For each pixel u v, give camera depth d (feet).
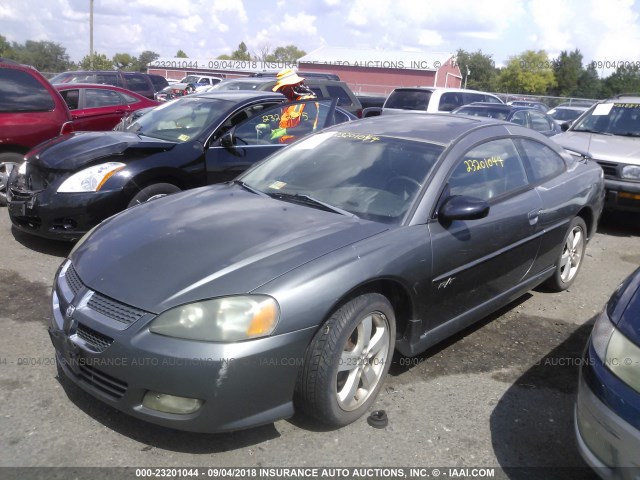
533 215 13.41
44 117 23.86
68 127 24.59
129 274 9.27
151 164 17.71
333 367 9.14
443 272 10.98
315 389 9.13
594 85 176.86
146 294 8.80
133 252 9.80
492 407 10.71
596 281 17.94
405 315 10.74
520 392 11.26
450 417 10.33
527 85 180.04
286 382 8.80
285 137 21.39
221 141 19.35
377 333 10.21
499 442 9.71
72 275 10.07
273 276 8.87
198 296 8.58
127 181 17.21
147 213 11.64
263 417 8.78
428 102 44.14
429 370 11.91
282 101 21.90
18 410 9.87
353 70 147.74
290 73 22.90
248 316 8.44
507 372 12.01
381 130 13.58
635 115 26.50
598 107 27.76
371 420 10.08
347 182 12.04
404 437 9.70
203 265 9.18
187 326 8.38
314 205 11.57
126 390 8.63
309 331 8.79
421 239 10.55
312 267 9.12
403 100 45.68
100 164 17.26
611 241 22.89
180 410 8.49
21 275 15.99
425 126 13.55
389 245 10.08
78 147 18.22
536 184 14.21
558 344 13.44
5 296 14.55
